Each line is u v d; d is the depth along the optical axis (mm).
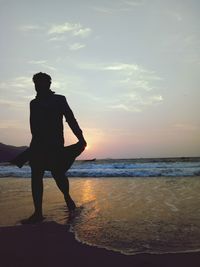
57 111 4555
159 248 2842
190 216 4145
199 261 2484
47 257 2691
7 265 2529
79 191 7352
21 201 5938
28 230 3660
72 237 3293
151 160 50875
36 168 4398
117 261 2549
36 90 4660
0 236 3438
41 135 4484
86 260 2592
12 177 14914
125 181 10141
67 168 4727
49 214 4602
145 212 4512
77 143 4609
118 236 3283
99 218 4199
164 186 8055
